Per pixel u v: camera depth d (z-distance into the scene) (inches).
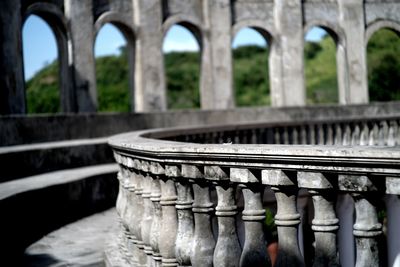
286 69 1051.9
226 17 1010.7
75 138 691.4
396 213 419.2
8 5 776.3
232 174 165.0
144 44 942.4
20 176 460.1
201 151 172.2
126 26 930.7
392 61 1813.5
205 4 998.4
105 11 906.1
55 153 511.8
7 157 443.5
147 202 229.0
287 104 1051.9
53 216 399.5
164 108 960.3
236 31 1021.2
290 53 1054.4
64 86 868.0
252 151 153.3
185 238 193.6
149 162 213.2
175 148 183.9
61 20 851.4
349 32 1095.6
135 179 243.6
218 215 173.0
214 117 884.0
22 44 799.1
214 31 1003.9
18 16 787.4
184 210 194.1
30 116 612.7
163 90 959.0
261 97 2017.7
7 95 777.6
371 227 135.4
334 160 134.5
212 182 174.7
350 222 522.9
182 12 982.4
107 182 478.0
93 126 721.0
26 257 305.7
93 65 885.8
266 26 1042.7
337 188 141.8
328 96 1866.4
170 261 205.0
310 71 1968.5
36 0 823.1
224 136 567.8
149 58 946.7
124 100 2005.4
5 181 431.8
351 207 520.7
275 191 154.0
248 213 163.0
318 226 144.4
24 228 351.3
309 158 139.4
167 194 205.3
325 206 144.6
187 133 494.0
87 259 295.3
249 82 2065.7
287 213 153.3
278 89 1051.9
